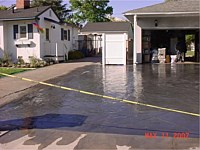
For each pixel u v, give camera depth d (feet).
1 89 31.76
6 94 28.91
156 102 24.25
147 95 27.43
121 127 17.11
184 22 64.69
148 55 68.18
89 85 34.17
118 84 34.60
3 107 23.24
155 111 20.99
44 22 71.46
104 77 41.50
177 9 59.47
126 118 19.16
